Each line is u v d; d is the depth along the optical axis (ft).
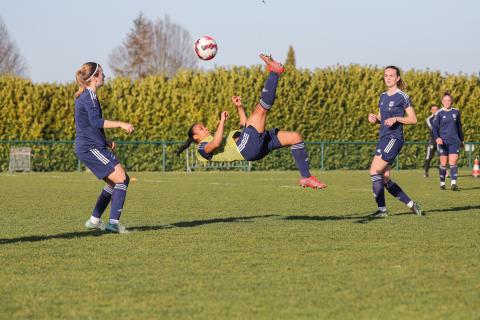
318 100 158.51
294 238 41.98
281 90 156.35
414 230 45.65
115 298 26.53
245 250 37.47
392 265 32.83
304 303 25.66
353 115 160.04
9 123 146.20
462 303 25.59
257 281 29.40
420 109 162.40
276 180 112.27
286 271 31.50
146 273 31.19
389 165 54.95
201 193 81.97
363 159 157.69
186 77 154.92
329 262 33.71
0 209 61.82
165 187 93.35
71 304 25.66
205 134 44.98
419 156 161.07
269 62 42.37
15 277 30.40
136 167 150.10
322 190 87.10
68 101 148.66
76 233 44.86
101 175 44.88
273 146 43.68
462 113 165.07
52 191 84.89
